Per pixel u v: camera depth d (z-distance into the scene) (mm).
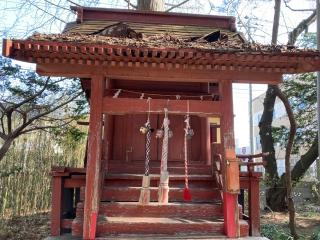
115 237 5227
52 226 5844
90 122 5422
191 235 5375
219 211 5852
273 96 13430
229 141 5551
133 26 7035
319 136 9648
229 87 5723
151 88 7352
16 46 4820
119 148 7176
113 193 6141
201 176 6633
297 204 14766
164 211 5824
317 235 8578
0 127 12484
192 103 5645
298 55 5113
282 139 14359
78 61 5344
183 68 5633
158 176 6465
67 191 6730
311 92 14141
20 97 11906
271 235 8625
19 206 12039
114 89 6945
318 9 9484
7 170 11781
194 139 7355
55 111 12953
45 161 13086
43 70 5504
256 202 6141
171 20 7473
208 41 6301
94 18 7418
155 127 7277
